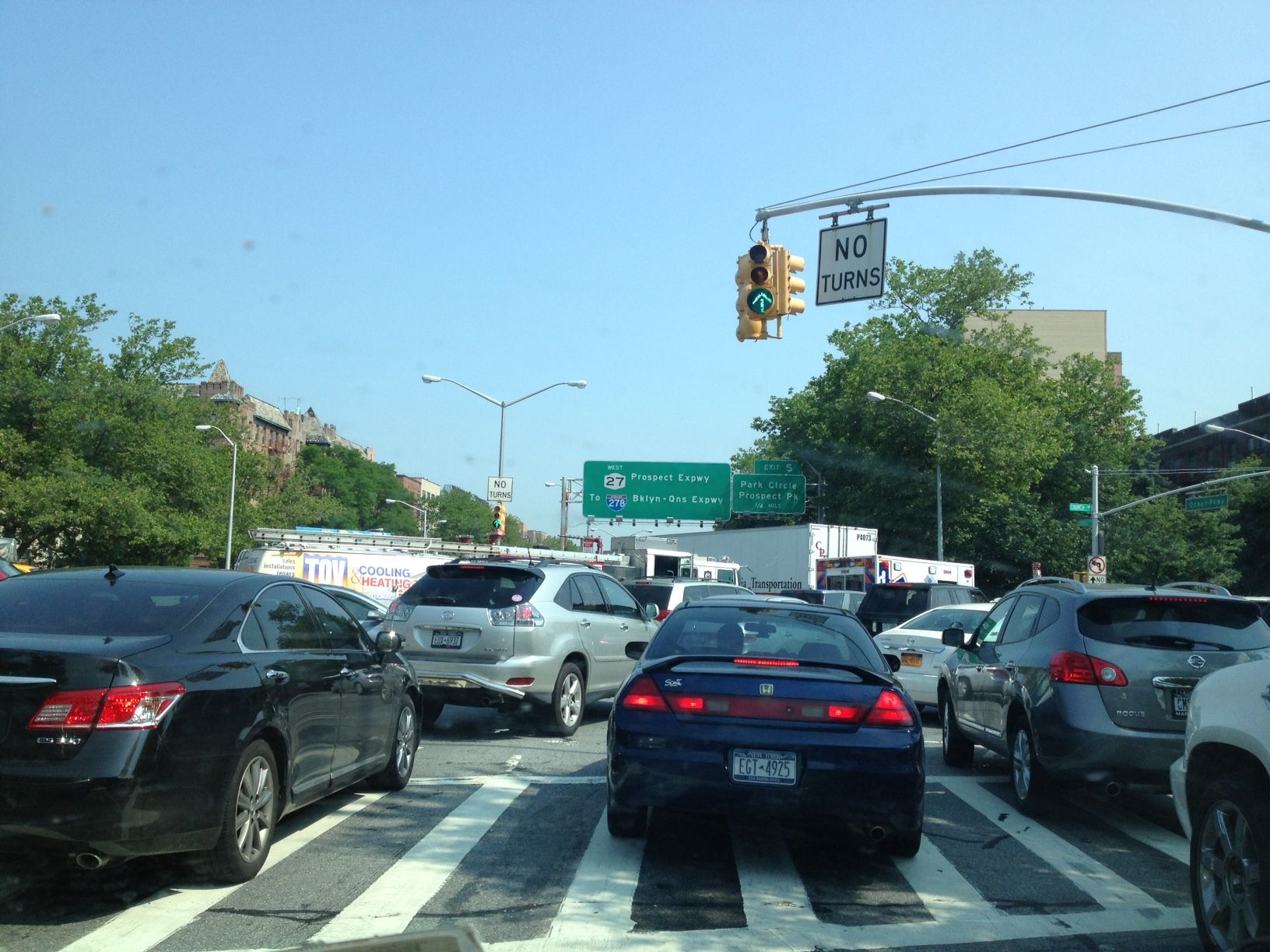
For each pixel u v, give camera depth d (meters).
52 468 43.81
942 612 14.38
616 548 39.00
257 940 4.82
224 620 6.01
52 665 5.06
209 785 5.38
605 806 7.78
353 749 7.29
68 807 4.88
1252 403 67.00
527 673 10.87
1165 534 49.91
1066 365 55.94
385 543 28.53
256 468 63.72
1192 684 7.36
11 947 4.70
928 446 45.25
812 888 5.86
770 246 13.88
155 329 49.47
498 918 5.21
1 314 45.59
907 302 54.19
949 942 5.02
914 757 6.06
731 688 6.15
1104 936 5.12
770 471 54.88
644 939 4.93
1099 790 7.66
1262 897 4.32
